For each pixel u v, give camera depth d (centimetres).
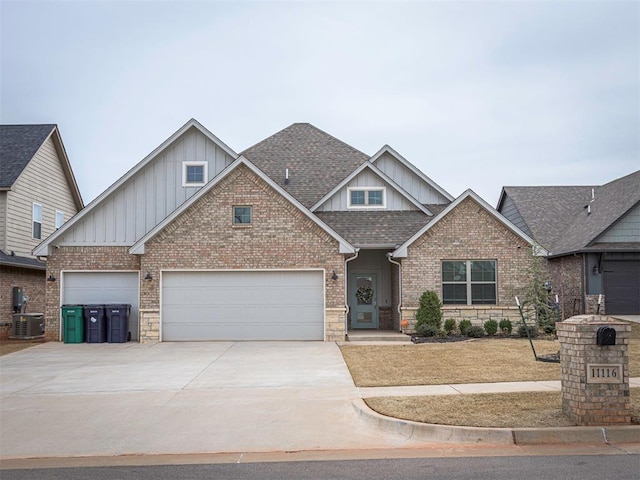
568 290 2638
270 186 2000
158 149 2181
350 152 2678
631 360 1420
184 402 1087
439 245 2091
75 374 1399
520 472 686
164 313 1994
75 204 3064
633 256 2486
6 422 971
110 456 798
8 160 2497
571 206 3195
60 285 2094
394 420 884
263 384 1238
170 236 1992
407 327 2061
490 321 1998
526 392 1064
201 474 712
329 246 1994
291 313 1991
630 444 804
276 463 753
